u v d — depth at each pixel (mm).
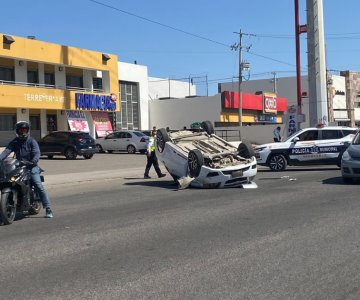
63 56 35844
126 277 5961
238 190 14141
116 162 27531
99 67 39344
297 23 31203
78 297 5297
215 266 6348
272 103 58906
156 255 6957
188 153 14977
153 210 10914
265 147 20641
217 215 10016
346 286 5508
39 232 8750
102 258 6867
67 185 17344
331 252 6910
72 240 8008
